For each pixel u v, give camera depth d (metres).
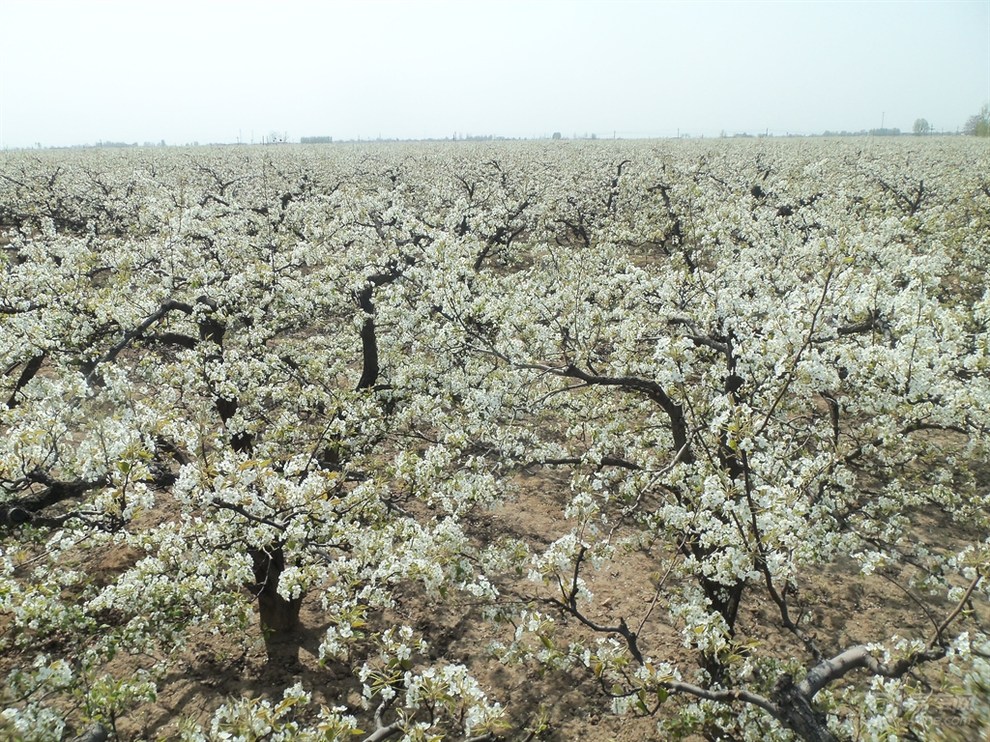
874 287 7.45
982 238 17.75
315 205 17.20
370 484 6.37
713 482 5.05
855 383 7.16
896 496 8.45
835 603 8.72
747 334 7.45
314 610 8.55
